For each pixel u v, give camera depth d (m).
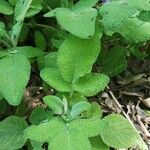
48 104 0.22
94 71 0.29
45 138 0.20
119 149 0.25
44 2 0.28
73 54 0.23
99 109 0.24
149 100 0.29
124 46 0.29
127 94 0.30
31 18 0.29
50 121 0.21
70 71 0.23
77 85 0.23
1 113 0.26
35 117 0.24
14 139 0.23
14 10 0.25
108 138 0.23
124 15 0.22
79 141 0.20
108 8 0.23
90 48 0.23
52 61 0.25
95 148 0.23
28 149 0.24
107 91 0.29
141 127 0.28
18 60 0.23
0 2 0.26
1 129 0.23
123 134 0.23
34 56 0.24
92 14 0.23
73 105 0.22
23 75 0.22
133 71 0.31
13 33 0.25
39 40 0.29
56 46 0.26
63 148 0.20
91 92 0.23
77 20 0.22
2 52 0.24
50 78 0.23
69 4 0.27
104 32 0.26
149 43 0.31
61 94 0.23
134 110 0.29
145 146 0.25
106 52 0.29
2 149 0.22
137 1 0.23
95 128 0.21
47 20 0.31
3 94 0.21
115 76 0.30
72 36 0.23
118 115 0.24
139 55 0.30
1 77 0.22
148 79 0.30
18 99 0.21
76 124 0.21
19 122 0.23
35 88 0.28
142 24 0.25
